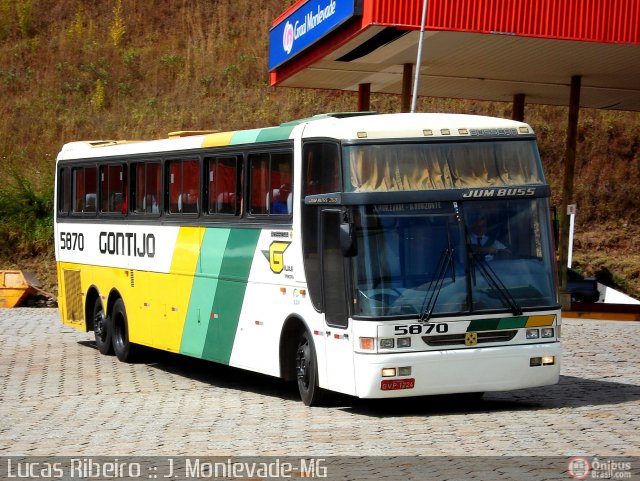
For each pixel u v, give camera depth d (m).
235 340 15.38
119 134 45.72
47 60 51.84
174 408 13.76
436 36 23.38
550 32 22.89
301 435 11.21
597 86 31.72
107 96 48.94
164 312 17.75
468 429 11.27
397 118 12.92
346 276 12.28
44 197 38.72
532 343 12.55
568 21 22.97
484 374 12.27
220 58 52.12
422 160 12.57
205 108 47.72
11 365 19.05
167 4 57.09
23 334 24.34
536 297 12.59
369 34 23.48
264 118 46.31
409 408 13.32
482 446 10.17
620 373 16.48
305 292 13.36
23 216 38.25
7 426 12.57
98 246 20.58
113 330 20.00
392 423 11.91
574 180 44.41
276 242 14.16
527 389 14.92
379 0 22.06
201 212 16.50
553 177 44.53
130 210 19.12
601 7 23.02
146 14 56.28
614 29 23.11
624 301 31.69
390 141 12.55
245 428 11.84
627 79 29.98
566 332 23.67
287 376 14.08
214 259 16.03
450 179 12.57
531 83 31.31
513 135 12.97
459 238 12.40
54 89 49.41
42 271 36.31
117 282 19.69
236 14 56.25
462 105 47.56
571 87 29.72
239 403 14.16
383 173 12.42
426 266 12.27
